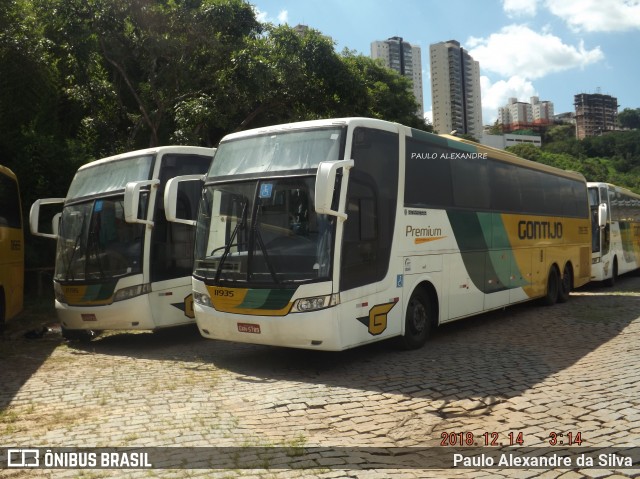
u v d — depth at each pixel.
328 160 7.69
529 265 13.15
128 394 6.91
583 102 175.62
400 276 8.61
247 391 6.91
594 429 5.40
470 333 10.76
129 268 9.78
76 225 10.45
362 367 8.02
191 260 10.48
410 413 6.01
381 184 8.34
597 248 19.16
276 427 5.62
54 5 16.98
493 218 11.53
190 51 18.70
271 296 7.53
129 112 21.00
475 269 10.76
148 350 9.86
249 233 7.84
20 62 15.06
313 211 7.57
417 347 9.19
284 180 7.80
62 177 17.52
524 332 10.73
